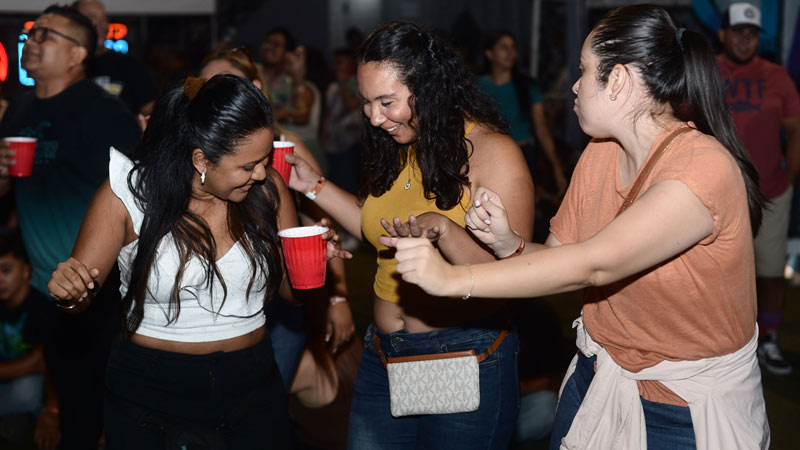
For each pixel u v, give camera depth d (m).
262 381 2.15
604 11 6.50
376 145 2.29
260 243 2.09
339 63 7.79
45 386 3.66
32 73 3.13
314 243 1.99
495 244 1.74
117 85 4.18
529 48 8.21
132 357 2.06
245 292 2.09
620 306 1.83
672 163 1.61
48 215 3.10
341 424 3.20
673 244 1.53
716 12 6.04
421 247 1.47
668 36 1.70
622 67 1.69
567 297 5.70
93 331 2.99
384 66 2.05
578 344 2.04
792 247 5.88
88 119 3.09
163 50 9.03
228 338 2.09
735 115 4.33
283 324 2.89
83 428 3.06
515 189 2.07
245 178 1.93
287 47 6.94
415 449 2.35
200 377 2.05
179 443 2.04
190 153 1.93
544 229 5.80
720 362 1.79
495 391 2.21
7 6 6.86
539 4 7.79
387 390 2.35
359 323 5.29
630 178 1.80
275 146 2.39
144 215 1.97
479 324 2.20
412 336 2.25
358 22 10.88
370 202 2.36
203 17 9.21
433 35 2.09
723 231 1.63
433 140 2.08
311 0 10.69
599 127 1.76
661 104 1.71
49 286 1.92
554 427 2.11
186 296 2.03
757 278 4.48
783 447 3.51
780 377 4.36
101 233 2.01
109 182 2.00
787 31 5.69
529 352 3.51
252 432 2.14
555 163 6.10
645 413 1.87
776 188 4.36
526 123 5.82
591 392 1.92
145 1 8.06
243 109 1.86
